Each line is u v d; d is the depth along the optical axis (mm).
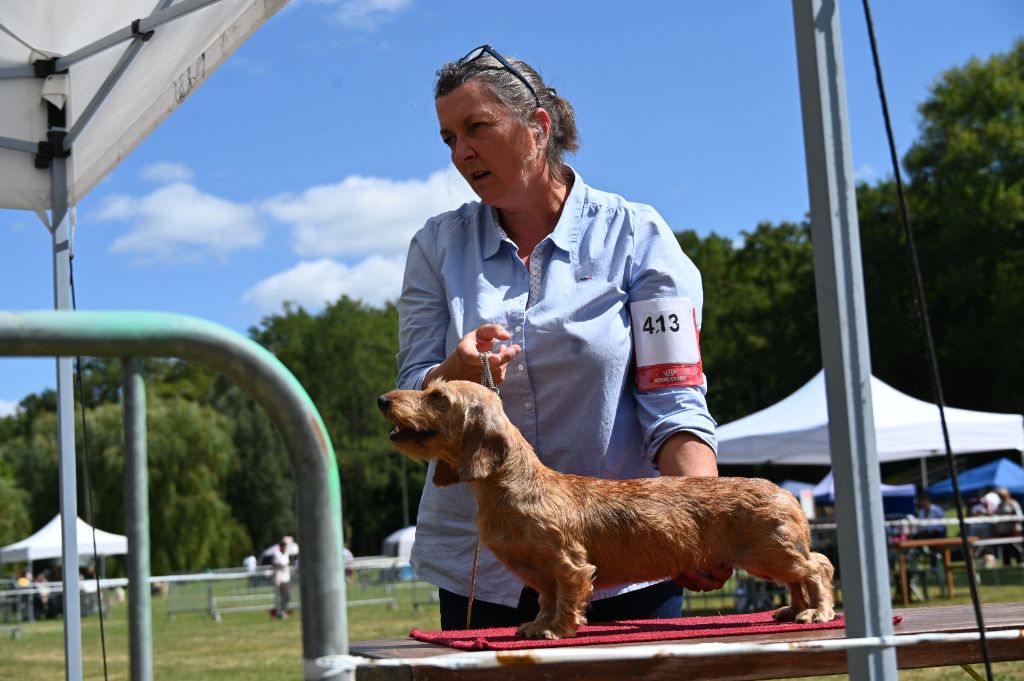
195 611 28891
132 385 1554
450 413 2740
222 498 59875
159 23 5219
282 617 26750
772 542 2693
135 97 5777
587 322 3336
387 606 27641
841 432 1842
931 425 17734
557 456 3352
